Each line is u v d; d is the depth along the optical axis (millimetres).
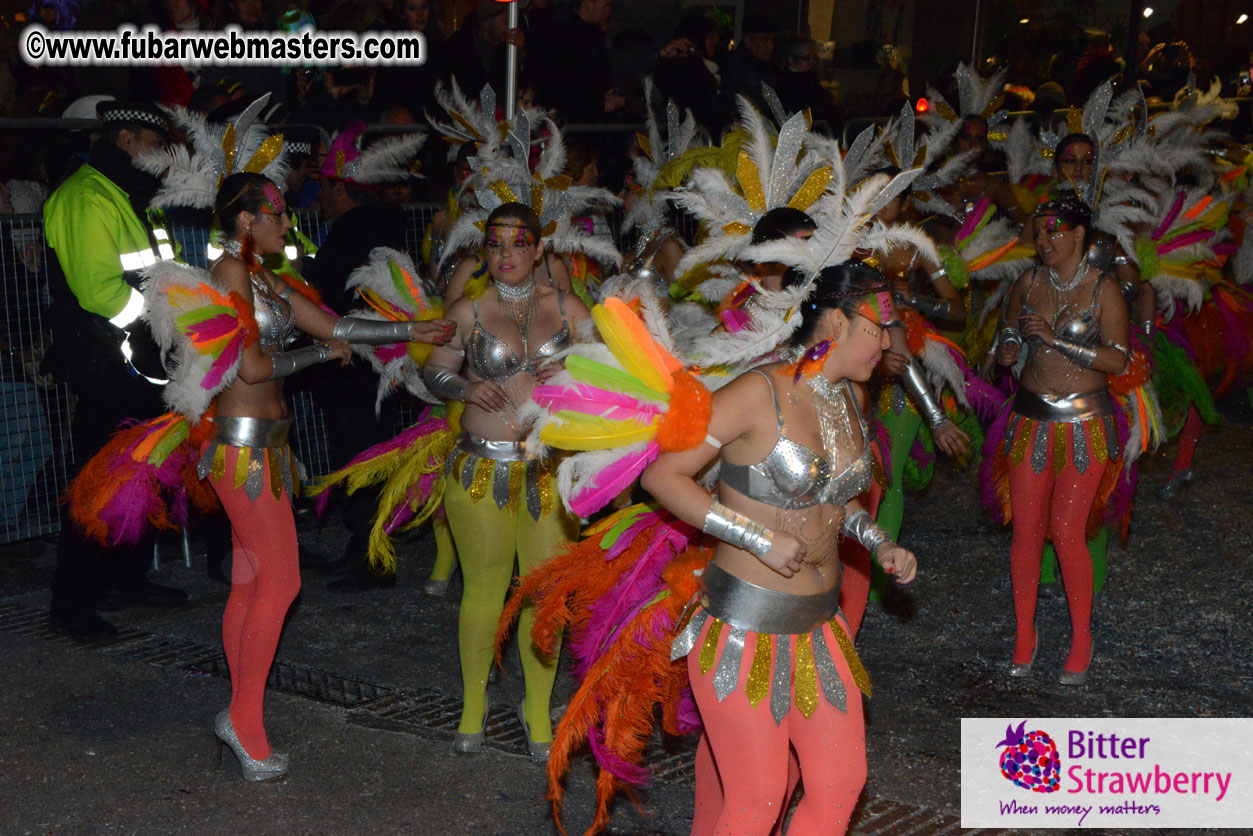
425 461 4691
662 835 3746
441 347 4125
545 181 4332
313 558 6156
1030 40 13914
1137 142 5938
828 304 2812
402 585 5969
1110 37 14031
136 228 5129
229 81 6355
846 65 13375
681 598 2994
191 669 4941
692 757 4227
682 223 6438
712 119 9055
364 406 5875
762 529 2775
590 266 5613
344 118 8219
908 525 6992
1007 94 12062
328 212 5793
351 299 5645
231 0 8375
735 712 2844
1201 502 7395
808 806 2887
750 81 9211
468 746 4238
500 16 8641
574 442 2900
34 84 8219
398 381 5238
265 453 3932
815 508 2865
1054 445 4777
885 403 5070
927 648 5281
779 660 2852
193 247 5523
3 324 5977
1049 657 5215
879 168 4949
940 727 4512
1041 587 6000
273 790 3977
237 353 3740
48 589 5855
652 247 5152
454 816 3834
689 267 3289
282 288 4121
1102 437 4738
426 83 8422
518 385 4043
